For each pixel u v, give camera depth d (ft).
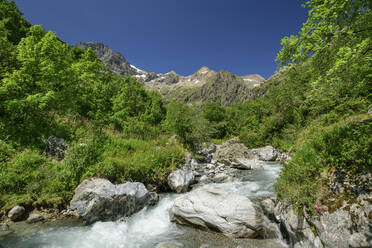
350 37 16.35
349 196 14.80
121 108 59.47
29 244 17.24
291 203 18.38
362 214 13.17
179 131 74.90
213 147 107.96
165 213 25.57
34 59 34.91
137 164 33.32
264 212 21.12
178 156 42.80
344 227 13.51
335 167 17.65
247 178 43.37
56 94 38.04
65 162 27.61
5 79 31.99
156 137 65.36
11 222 19.84
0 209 20.31
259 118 136.15
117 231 20.90
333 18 15.93
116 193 24.09
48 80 38.17
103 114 49.80
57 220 21.62
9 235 18.07
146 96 167.63
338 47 16.53
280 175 22.84
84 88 49.78
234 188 33.81
